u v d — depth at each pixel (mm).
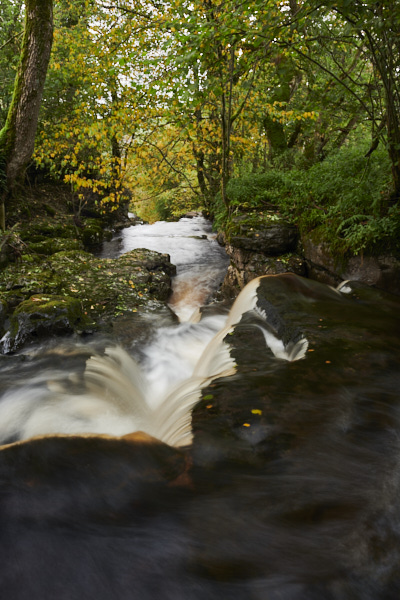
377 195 6633
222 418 2832
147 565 1609
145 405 4469
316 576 1584
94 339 5883
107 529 1785
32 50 9023
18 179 13273
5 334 5578
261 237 8133
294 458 2381
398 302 5625
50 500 1921
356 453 2445
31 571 1563
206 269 10625
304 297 5746
